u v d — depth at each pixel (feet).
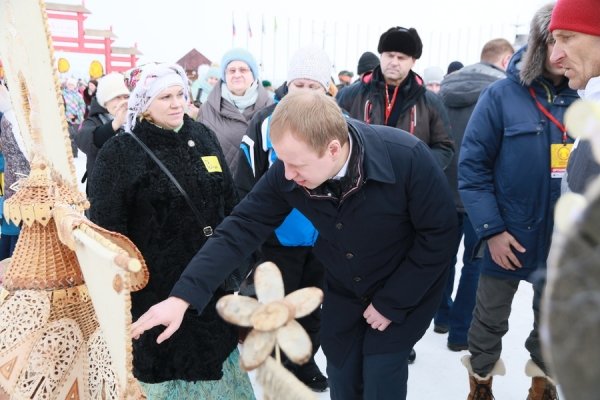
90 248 2.96
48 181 3.93
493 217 6.77
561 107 6.44
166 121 6.08
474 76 10.24
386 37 9.10
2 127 10.30
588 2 4.50
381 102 9.45
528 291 12.48
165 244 5.93
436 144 9.44
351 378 5.58
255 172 8.02
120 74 10.45
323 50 8.57
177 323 4.57
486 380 7.46
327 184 4.74
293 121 4.11
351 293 5.45
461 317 9.72
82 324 3.84
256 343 2.76
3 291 3.92
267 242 7.88
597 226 1.10
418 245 5.02
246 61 10.38
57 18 54.24
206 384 6.31
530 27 6.34
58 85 3.47
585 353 1.11
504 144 6.73
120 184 5.79
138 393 3.28
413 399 8.27
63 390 3.72
